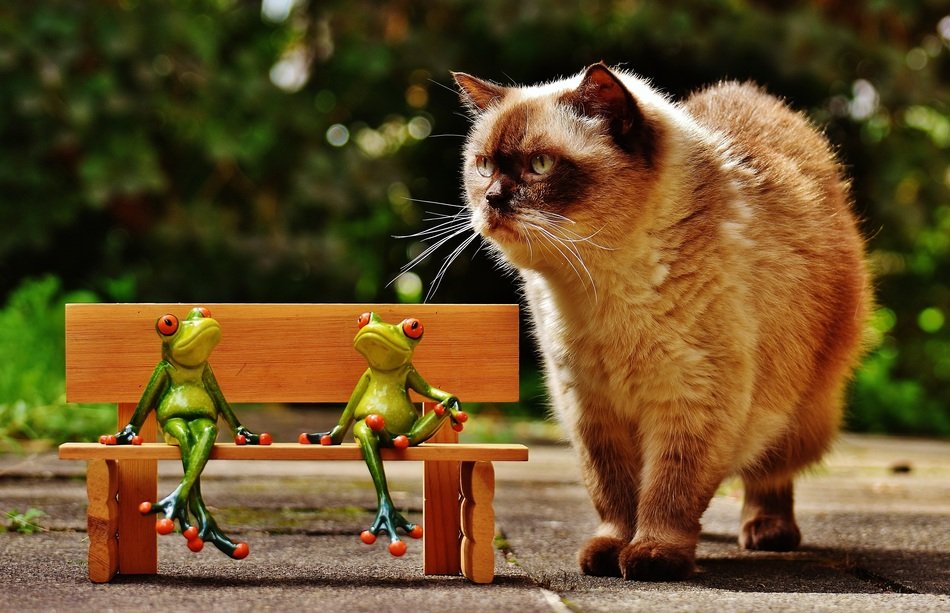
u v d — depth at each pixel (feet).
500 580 9.05
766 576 9.89
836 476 17.79
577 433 10.78
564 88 10.90
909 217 29.22
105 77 25.43
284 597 8.11
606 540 10.16
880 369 30.91
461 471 9.25
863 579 9.79
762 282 10.21
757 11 28.37
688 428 9.97
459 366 9.49
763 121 12.14
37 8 25.14
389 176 28.81
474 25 29.86
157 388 8.70
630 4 28.73
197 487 8.36
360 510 13.14
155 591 8.34
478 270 32.50
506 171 10.41
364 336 8.64
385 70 28.50
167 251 28.32
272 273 28.30
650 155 10.00
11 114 25.66
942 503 14.75
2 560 9.64
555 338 10.53
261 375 9.34
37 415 18.63
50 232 26.76
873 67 29.04
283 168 29.48
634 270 9.87
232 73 27.84
